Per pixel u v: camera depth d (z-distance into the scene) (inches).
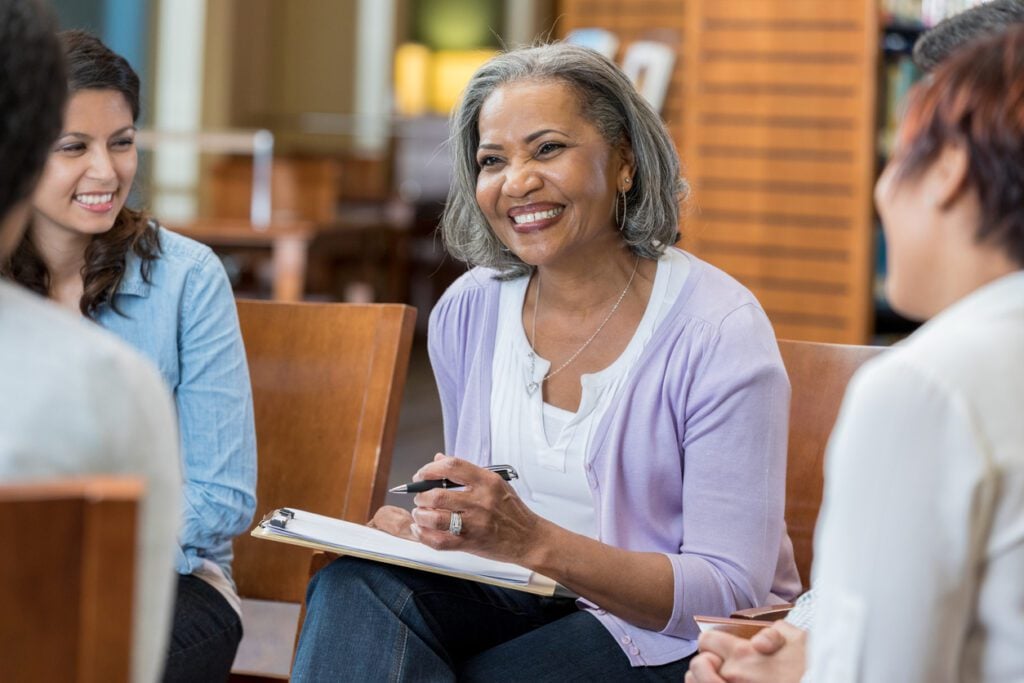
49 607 46.5
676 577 104.0
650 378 111.7
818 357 126.2
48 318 55.2
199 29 565.0
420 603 104.1
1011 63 61.7
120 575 47.0
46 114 56.1
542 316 119.0
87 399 53.6
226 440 117.8
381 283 520.4
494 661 105.7
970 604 60.2
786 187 328.8
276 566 133.4
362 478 127.1
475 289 124.1
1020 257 61.8
